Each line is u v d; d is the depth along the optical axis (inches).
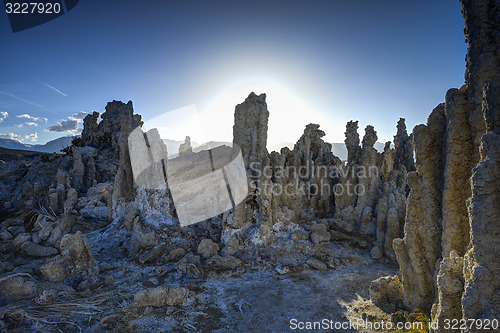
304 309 469.1
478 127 340.2
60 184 1042.1
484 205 278.5
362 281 569.6
